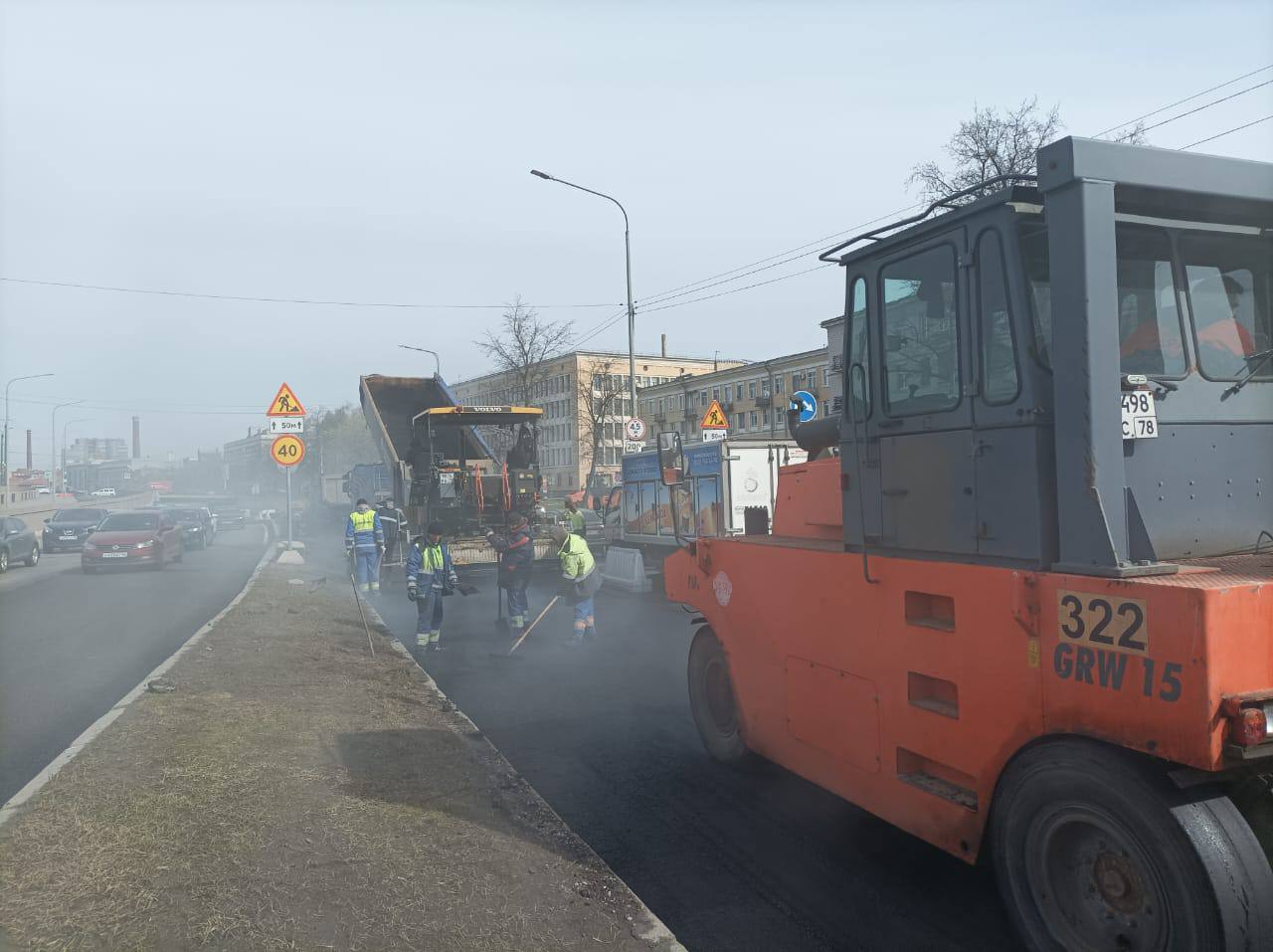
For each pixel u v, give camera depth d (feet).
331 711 21.40
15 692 25.50
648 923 11.36
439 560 33.42
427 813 14.80
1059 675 9.65
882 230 13.08
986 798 10.79
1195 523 10.76
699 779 17.99
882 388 12.94
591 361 258.57
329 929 10.66
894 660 12.30
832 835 15.01
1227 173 10.75
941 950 11.21
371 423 67.46
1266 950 8.50
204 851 12.56
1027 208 10.83
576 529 50.93
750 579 16.20
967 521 11.25
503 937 10.77
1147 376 10.79
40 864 11.95
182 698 21.76
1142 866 8.93
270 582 52.03
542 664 30.50
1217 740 8.08
